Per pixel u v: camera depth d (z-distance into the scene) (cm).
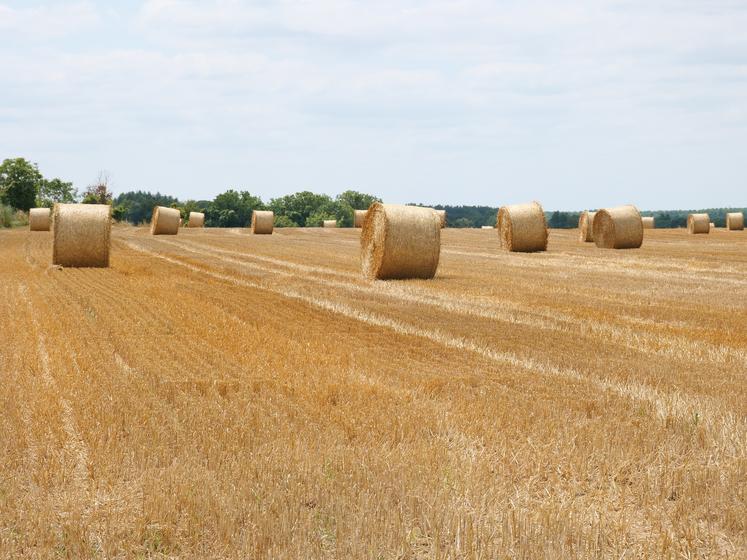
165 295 2077
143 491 686
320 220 16438
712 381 1131
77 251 2856
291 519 627
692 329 1612
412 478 714
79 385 1062
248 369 1184
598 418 926
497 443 835
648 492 706
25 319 1642
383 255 2527
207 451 787
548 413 945
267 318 1722
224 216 15138
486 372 1194
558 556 574
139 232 6209
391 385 1098
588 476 759
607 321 1709
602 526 638
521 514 652
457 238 5588
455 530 617
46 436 841
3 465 747
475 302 2008
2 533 612
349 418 911
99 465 748
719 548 609
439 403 988
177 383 1081
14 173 10350
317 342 1434
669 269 2992
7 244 4256
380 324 1666
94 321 1631
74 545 592
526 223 3909
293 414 935
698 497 694
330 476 718
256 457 765
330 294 2162
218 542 600
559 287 2359
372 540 590
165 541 604
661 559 586
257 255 3769
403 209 2567
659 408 970
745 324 1686
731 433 855
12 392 1012
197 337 1459
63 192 14038
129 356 1268
